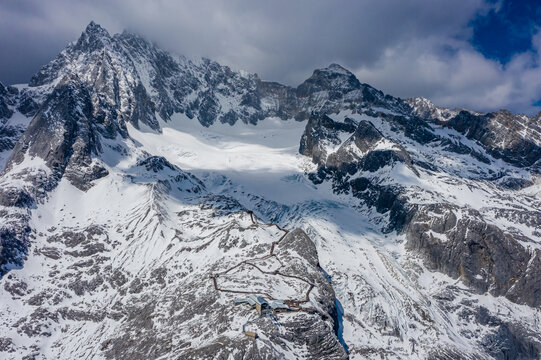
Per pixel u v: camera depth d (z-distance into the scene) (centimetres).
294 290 15762
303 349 12925
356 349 16112
